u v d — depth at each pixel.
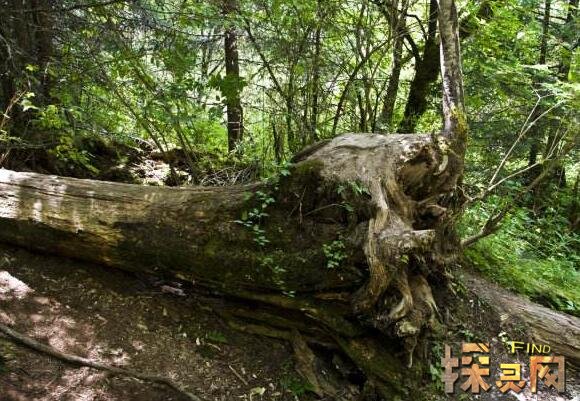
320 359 3.71
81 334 3.50
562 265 6.49
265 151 6.01
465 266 5.16
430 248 3.76
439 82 7.38
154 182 6.24
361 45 6.01
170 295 4.02
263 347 3.78
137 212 3.91
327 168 3.83
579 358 4.28
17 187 4.15
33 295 3.71
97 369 3.27
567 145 5.08
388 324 3.33
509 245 6.13
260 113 6.58
